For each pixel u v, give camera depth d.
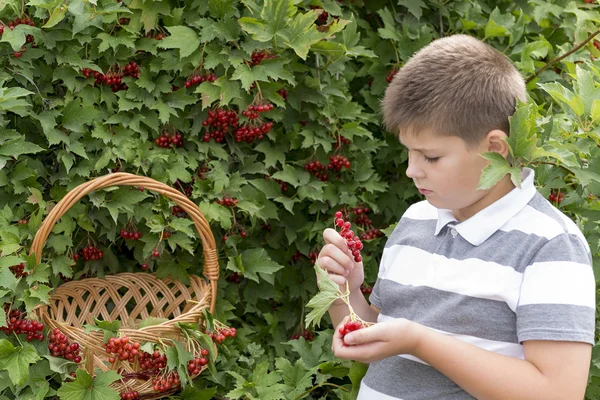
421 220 1.49
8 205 1.87
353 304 1.56
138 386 1.77
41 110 1.94
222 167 2.13
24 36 1.80
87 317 1.93
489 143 1.30
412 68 1.34
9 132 1.81
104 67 2.02
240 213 2.20
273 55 2.06
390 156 2.47
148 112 2.05
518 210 1.31
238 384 1.91
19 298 1.73
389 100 1.36
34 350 1.68
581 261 1.24
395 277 1.44
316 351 2.09
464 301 1.29
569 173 1.83
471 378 1.20
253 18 1.96
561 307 1.19
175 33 1.98
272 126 2.21
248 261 2.13
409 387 1.37
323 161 2.27
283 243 2.32
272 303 2.34
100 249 2.04
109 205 1.92
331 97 2.26
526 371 1.18
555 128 1.68
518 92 1.36
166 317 2.00
